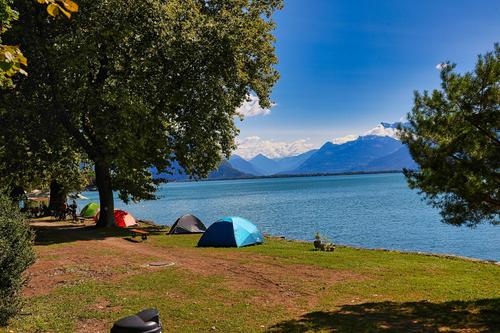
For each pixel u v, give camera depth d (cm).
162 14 2714
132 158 2827
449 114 997
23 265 955
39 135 2720
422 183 1032
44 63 2652
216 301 1150
